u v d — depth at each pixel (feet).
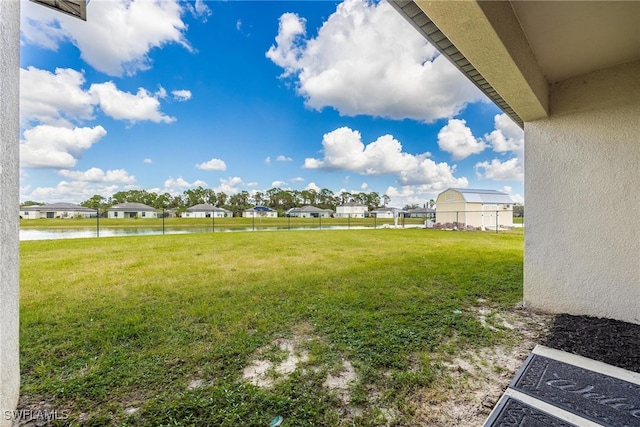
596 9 6.03
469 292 11.65
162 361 6.31
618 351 6.60
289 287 12.50
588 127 8.79
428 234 43.65
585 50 7.63
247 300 10.76
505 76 6.89
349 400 5.03
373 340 7.31
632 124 8.11
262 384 5.51
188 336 7.61
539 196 9.74
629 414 4.52
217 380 5.61
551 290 9.51
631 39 7.11
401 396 5.13
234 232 48.37
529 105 8.62
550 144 9.48
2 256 4.13
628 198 8.18
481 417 4.59
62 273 15.34
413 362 6.31
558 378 5.58
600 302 8.67
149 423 4.42
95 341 7.26
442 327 8.18
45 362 6.25
